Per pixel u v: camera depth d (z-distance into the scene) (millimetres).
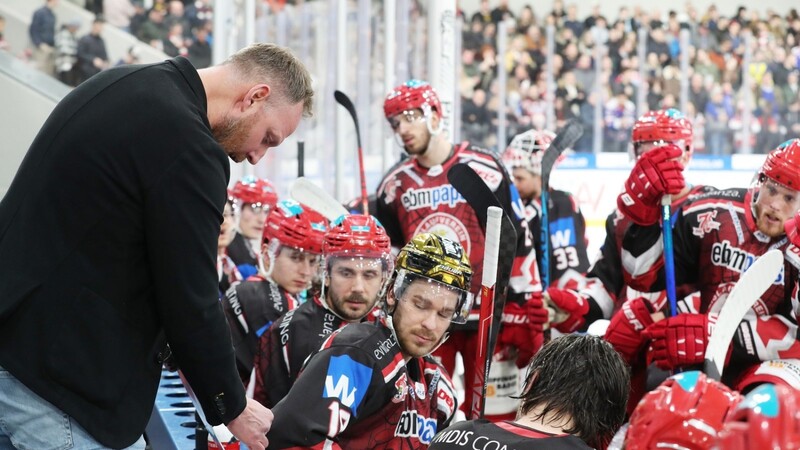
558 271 4891
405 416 2391
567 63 12891
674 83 13023
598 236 11133
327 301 2922
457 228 4465
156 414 3742
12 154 6137
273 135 2277
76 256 2027
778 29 14398
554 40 12938
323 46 6961
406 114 4375
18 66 6305
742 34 13922
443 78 5551
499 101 12062
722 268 3416
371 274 2865
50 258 2021
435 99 4414
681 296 3670
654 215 3361
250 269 5141
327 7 6871
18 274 2023
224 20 6422
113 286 2051
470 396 4422
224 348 2115
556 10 13492
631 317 3490
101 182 2016
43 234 2031
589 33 13039
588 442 1978
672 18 13859
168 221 2021
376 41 6688
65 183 2027
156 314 2135
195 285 2051
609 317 4141
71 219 2025
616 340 3506
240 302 3502
